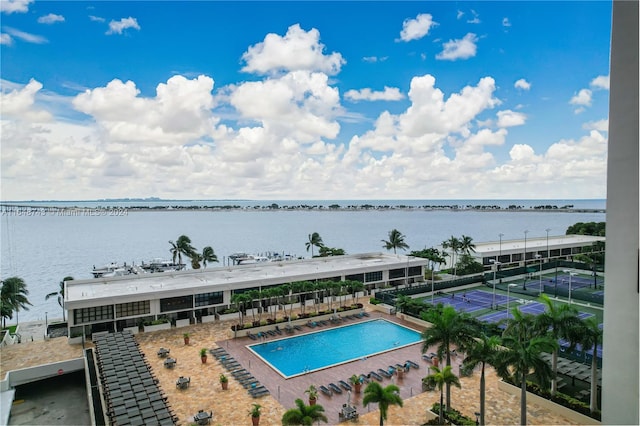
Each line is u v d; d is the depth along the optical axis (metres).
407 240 191.00
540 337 28.12
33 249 164.38
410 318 56.41
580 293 67.25
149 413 31.31
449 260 99.50
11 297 58.84
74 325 49.38
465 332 30.78
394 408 33.31
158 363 42.75
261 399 35.16
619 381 5.71
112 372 38.28
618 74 5.57
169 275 67.06
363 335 51.47
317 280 66.94
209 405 34.16
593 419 29.69
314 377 39.50
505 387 35.69
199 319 56.81
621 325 5.68
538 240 112.06
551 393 33.03
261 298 53.97
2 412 35.69
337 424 31.03
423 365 42.03
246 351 46.19
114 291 55.12
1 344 48.88
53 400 39.94
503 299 68.38
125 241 193.88
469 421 29.67
